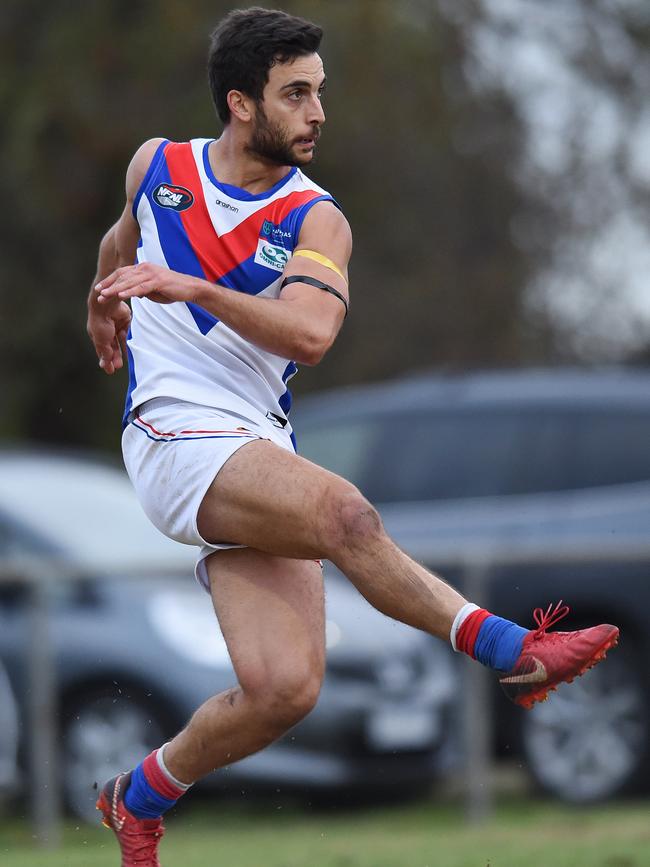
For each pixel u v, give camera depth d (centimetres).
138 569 3162
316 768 3081
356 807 3297
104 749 3086
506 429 3597
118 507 3572
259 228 1625
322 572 1689
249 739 1622
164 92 7169
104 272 1786
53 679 3098
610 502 3441
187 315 1642
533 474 3541
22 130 7094
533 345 7538
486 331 7500
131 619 3130
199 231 1638
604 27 7594
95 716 3100
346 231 1630
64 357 7525
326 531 1521
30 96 7131
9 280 7375
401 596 1523
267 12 1625
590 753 3247
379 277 7562
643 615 3238
